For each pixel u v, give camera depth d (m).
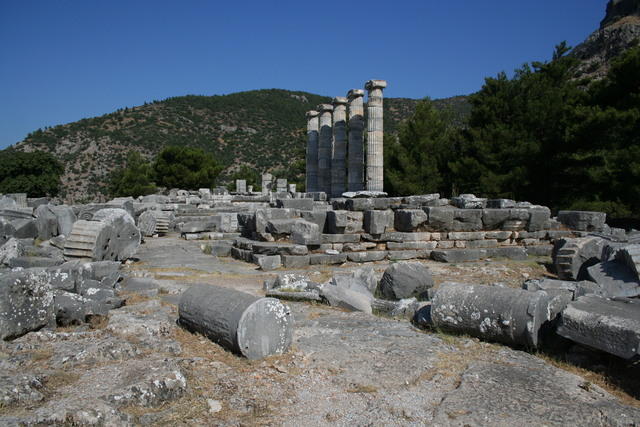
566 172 31.83
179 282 11.85
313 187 44.88
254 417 4.75
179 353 6.34
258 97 163.00
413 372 5.94
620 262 9.52
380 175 33.78
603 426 4.76
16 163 61.00
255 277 12.72
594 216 17.41
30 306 6.73
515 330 6.79
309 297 9.76
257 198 38.47
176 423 4.55
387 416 4.82
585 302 6.75
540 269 13.93
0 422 4.08
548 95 34.91
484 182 34.44
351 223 15.67
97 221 13.52
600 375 5.99
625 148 27.38
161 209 28.70
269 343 6.37
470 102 41.56
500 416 4.82
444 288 7.71
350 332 7.59
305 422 4.67
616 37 69.19
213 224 24.11
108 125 125.38
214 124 135.75
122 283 11.23
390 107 114.25
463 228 16.45
